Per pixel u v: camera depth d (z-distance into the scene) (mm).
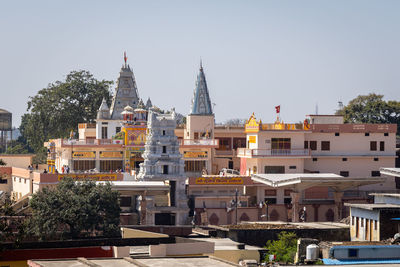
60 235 74438
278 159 108812
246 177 103625
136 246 59844
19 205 101500
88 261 46250
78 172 107750
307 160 111562
